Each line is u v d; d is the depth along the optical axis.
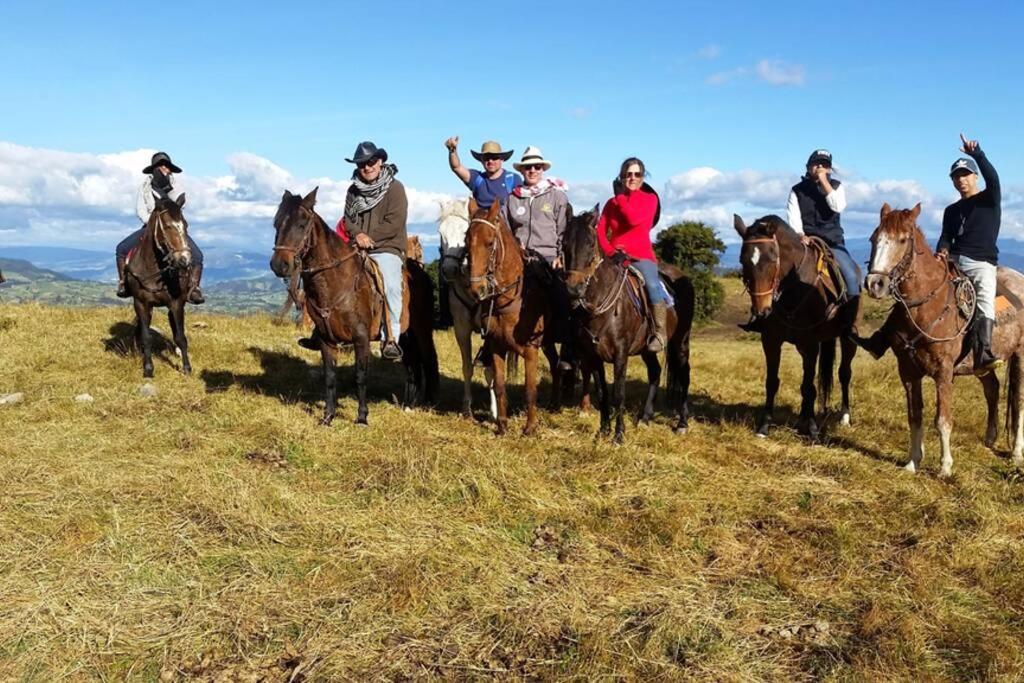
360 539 5.09
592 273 6.66
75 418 7.34
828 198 7.84
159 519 5.20
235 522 5.20
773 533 5.51
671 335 7.94
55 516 5.16
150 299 9.16
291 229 6.65
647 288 7.39
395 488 5.93
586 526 5.46
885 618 4.35
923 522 5.70
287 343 12.15
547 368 11.41
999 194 6.66
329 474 6.25
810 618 4.40
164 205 8.80
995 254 6.78
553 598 4.48
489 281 6.82
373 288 7.51
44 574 4.51
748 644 4.10
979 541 5.31
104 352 10.26
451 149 8.22
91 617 4.13
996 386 7.61
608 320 7.01
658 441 7.42
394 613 4.28
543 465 6.54
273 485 5.82
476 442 7.02
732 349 19.02
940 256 6.57
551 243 7.76
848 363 8.57
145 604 4.29
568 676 3.78
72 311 13.16
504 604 4.42
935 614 4.41
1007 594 4.67
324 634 4.07
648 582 4.75
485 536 5.22
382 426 7.50
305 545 5.02
